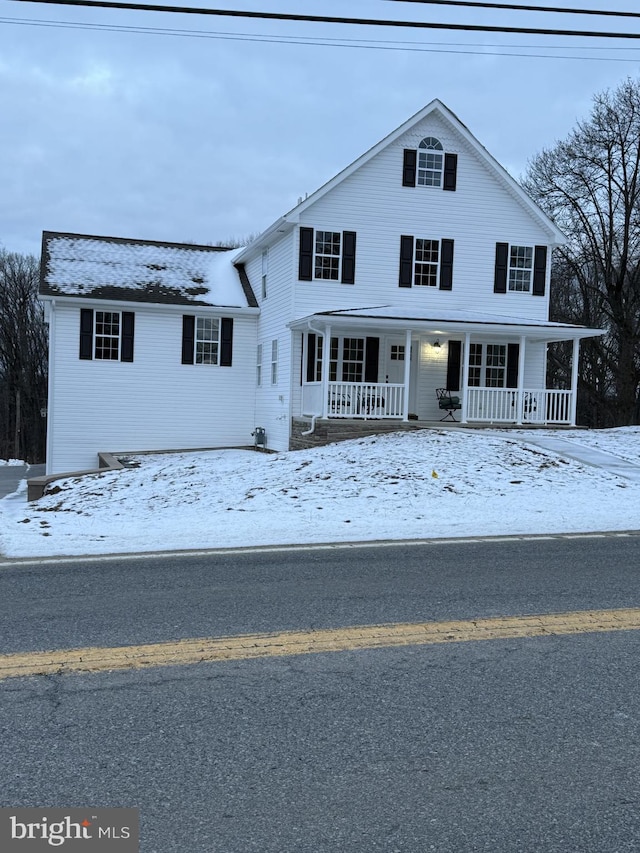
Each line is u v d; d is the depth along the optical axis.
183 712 3.93
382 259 20.42
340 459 14.39
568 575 7.03
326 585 6.58
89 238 25.34
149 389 21.62
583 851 2.80
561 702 4.11
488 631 5.31
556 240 21.64
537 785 3.25
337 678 4.42
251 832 2.89
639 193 32.22
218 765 3.39
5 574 6.99
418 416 21.11
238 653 4.82
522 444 15.70
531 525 9.77
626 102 31.11
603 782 3.29
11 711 3.92
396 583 6.67
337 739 3.65
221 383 22.44
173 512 10.98
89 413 21.08
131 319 21.41
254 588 6.46
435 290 20.86
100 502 12.27
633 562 7.64
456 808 3.07
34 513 11.62
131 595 6.21
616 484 12.62
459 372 21.45
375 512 10.50
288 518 10.13
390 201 20.44
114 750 3.52
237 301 22.81
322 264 19.95
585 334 19.47
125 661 4.66
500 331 18.86
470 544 8.56
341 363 20.41
